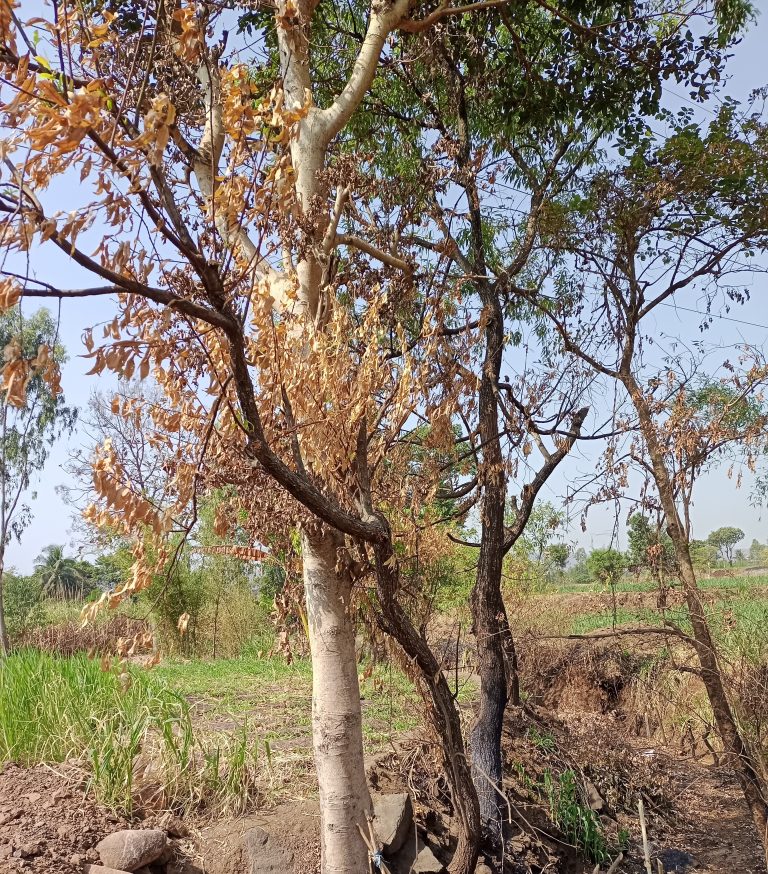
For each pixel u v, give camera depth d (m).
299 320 4.52
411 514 5.43
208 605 15.48
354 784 4.61
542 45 7.71
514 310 7.91
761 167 6.89
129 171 2.67
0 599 17.75
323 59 7.76
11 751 6.07
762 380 6.41
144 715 6.59
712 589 10.02
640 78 7.28
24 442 22.31
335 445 4.40
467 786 5.02
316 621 4.74
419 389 4.59
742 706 7.02
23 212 2.53
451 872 5.03
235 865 5.35
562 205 7.44
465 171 5.80
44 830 5.09
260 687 10.70
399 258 5.29
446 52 7.08
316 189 4.85
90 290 2.76
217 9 3.52
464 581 9.84
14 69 2.75
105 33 2.97
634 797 8.43
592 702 9.74
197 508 4.17
